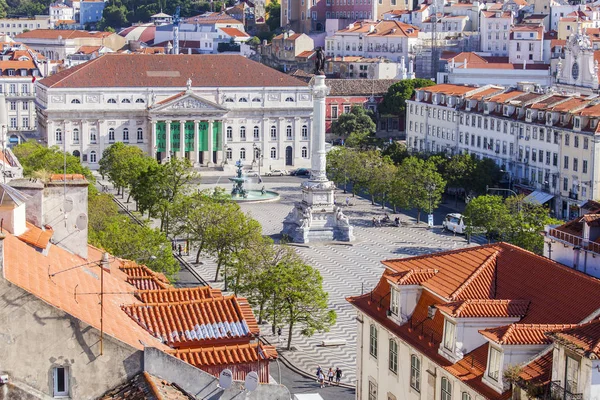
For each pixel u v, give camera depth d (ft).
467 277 298.35
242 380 216.13
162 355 182.70
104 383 178.19
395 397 316.19
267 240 602.44
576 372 221.05
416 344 296.30
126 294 259.80
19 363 172.86
